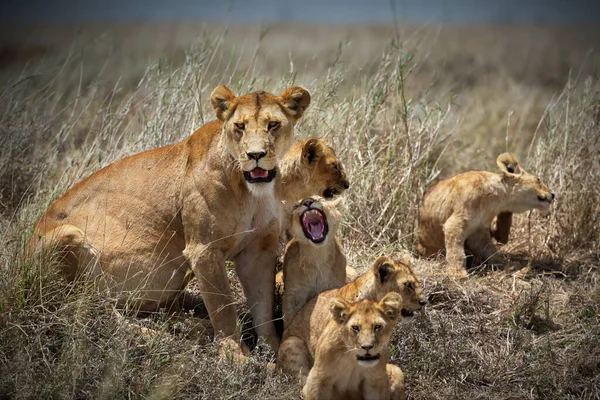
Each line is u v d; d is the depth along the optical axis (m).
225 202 9.81
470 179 12.48
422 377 9.57
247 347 10.08
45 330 9.41
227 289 9.96
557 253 12.88
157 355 9.30
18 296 9.62
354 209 12.95
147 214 10.31
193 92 13.35
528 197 12.46
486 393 9.41
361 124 13.80
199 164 9.98
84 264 10.14
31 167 13.65
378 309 8.38
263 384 9.35
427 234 12.87
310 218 10.33
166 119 13.20
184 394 8.97
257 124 9.57
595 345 10.16
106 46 43.31
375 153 13.55
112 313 9.75
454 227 12.29
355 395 8.88
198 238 9.92
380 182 13.12
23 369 8.84
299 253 10.52
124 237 10.30
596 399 9.46
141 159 10.62
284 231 11.62
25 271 9.77
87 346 9.30
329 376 8.62
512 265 12.50
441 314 10.74
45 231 10.33
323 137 13.41
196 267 9.91
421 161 13.84
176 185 10.19
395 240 13.04
